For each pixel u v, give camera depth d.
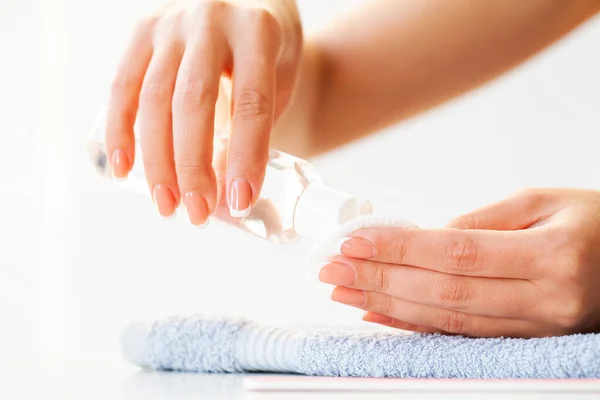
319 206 0.76
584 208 0.75
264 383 0.66
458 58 1.09
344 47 1.11
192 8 0.78
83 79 1.62
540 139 1.59
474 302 0.72
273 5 0.88
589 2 1.07
